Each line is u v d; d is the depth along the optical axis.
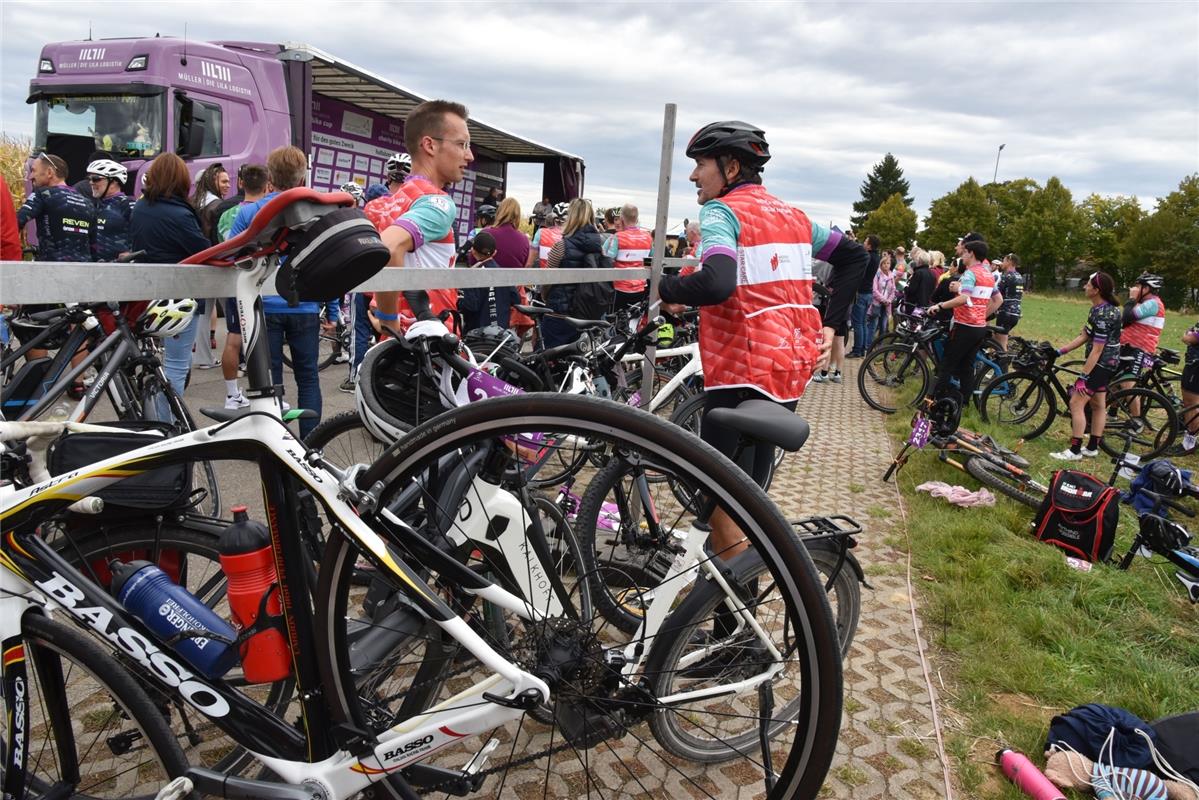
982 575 3.88
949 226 86.12
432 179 3.43
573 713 1.84
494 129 14.28
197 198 7.39
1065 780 2.34
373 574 1.67
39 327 2.96
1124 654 3.25
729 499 1.42
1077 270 88.50
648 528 2.52
